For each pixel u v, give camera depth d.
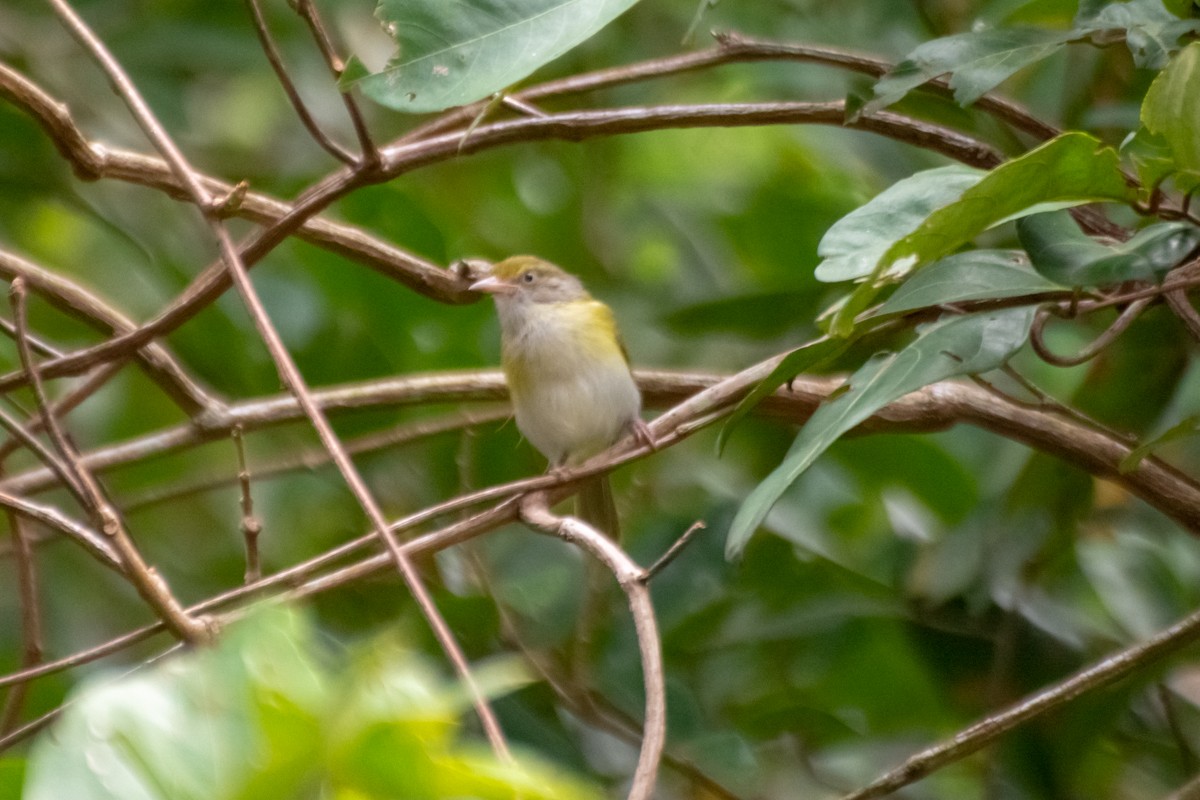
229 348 10.83
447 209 12.80
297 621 3.23
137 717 3.11
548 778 3.29
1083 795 10.38
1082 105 10.01
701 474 11.24
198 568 11.59
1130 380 9.14
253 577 7.19
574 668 9.66
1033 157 4.93
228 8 12.27
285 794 3.15
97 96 12.30
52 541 9.89
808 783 10.69
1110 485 10.55
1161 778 10.37
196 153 12.81
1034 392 7.79
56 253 12.16
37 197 10.60
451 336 11.10
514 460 11.05
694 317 10.16
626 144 13.87
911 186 6.02
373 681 3.19
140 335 7.98
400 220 10.82
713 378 10.34
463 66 5.64
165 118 12.27
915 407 8.32
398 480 11.09
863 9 11.91
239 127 13.47
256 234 8.58
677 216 13.38
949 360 5.95
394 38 5.65
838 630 10.38
